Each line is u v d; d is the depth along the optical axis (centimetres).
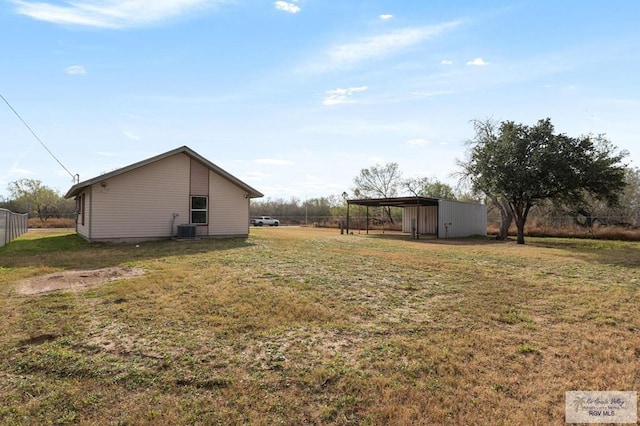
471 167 1984
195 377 320
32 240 1549
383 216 3728
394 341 405
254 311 501
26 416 262
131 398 288
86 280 688
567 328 459
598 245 1691
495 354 378
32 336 405
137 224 1400
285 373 330
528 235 2414
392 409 275
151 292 596
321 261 941
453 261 1004
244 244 1324
